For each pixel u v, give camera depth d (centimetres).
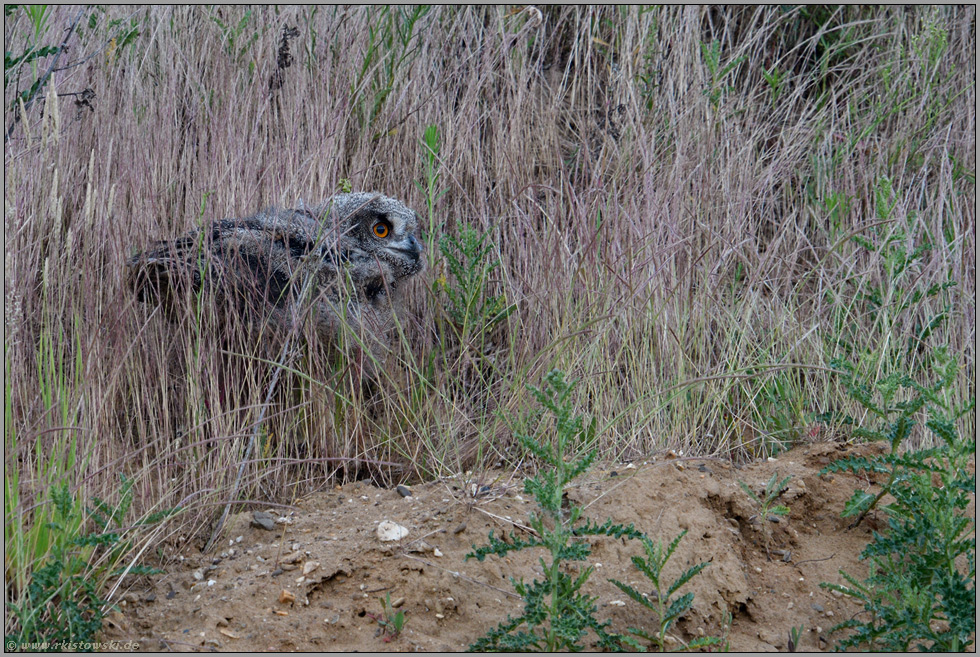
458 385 907
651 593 642
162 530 698
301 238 866
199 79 1098
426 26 1209
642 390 859
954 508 654
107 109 979
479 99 1162
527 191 1080
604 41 1278
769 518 737
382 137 1105
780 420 864
